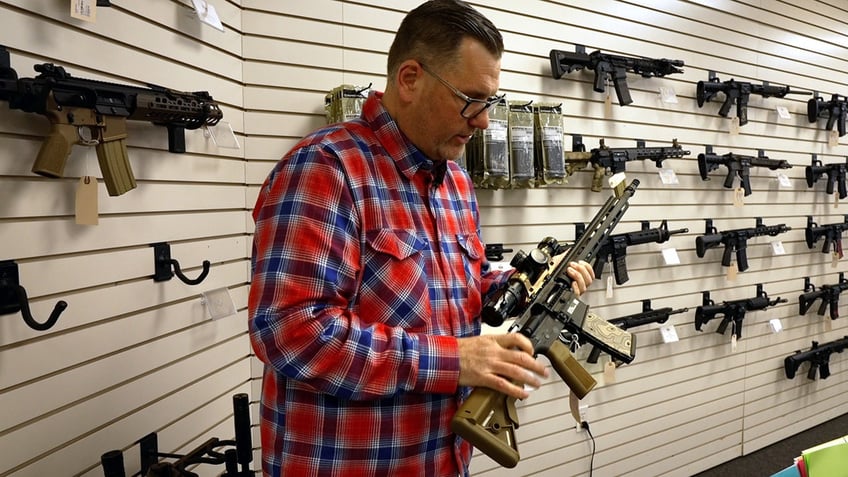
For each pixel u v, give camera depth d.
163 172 1.50
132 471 1.38
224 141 1.70
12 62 1.06
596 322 1.39
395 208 1.02
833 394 4.09
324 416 0.97
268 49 1.94
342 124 1.07
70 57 1.19
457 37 0.95
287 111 1.98
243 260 1.92
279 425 1.01
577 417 1.38
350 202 0.95
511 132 2.29
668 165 3.04
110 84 1.21
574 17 2.63
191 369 1.62
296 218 0.91
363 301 0.98
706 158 3.07
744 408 3.51
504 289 1.14
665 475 3.12
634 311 2.95
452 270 1.11
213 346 1.74
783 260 3.70
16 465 1.07
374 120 1.07
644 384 3.01
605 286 2.83
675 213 3.09
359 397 0.90
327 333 0.87
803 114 3.76
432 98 0.99
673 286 3.11
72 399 1.20
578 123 2.69
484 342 0.97
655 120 2.97
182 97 1.42
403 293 1.00
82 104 1.14
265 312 0.88
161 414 1.49
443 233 1.12
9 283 1.05
